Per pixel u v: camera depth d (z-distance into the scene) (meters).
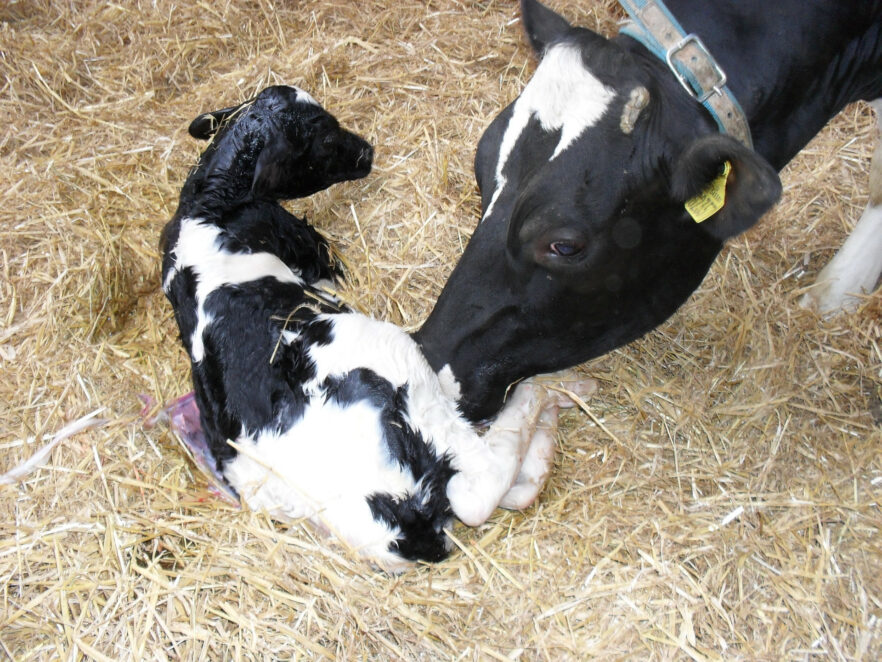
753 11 1.29
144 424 1.58
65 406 1.60
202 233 1.67
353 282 1.80
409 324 1.72
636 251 1.28
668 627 1.36
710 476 1.53
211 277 1.59
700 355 1.68
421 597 1.37
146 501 1.48
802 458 1.56
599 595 1.38
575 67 1.21
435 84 2.13
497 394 1.45
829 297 1.73
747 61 1.28
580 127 1.21
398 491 1.38
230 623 1.36
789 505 1.50
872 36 1.39
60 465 1.52
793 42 1.30
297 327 1.50
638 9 1.25
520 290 1.31
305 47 2.20
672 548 1.44
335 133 1.82
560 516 1.47
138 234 1.87
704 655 1.34
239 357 1.50
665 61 1.23
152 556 1.44
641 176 1.22
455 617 1.37
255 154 1.75
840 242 1.85
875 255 1.71
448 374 1.42
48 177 1.93
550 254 1.24
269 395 1.45
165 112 2.10
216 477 1.52
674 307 1.39
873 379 1.65
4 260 1.78
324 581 1.38
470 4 2.36
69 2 2.35
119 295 1.78
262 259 1.65
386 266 1.80
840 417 1.60
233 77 2.16
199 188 1.74
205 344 1.53
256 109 1.76
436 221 1.85
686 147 1.17
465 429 1.44
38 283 1.76
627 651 1.34
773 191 1.11
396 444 1.39
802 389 1.63
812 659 1.36
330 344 1.47
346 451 1.40
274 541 1.41
